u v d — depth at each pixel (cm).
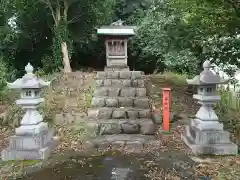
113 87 770
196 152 482
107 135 581
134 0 1435
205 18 548
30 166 442
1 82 827
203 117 497
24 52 1259
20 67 1248
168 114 604
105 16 1128
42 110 670
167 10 820
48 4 1010
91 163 453
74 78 876
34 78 475
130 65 1329
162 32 851
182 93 818
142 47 1186
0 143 546
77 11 1100
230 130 589
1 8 988
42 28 1199
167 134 587
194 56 822
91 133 585
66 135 579
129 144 531
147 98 712
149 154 492
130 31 1002
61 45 1032
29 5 1048
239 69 713
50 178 398
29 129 477
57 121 640
